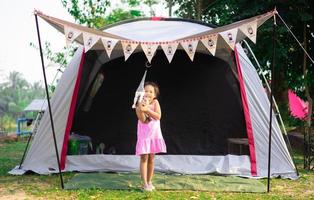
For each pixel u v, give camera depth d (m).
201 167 4.49
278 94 8.78
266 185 4.02
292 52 8.11
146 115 3.74
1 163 5.54
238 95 5.08
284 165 4.48
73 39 3.45
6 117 24.08
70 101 4.55
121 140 5.26
